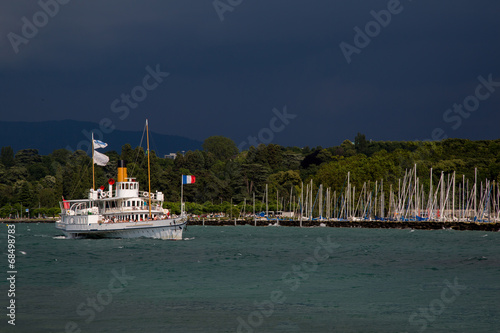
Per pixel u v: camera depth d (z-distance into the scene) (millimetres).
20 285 78688
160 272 91500
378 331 54875
